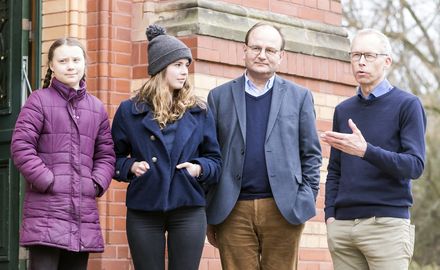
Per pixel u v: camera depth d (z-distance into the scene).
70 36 10.71
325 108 11.98
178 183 8.21
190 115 8.37
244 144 8.62
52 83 8.32
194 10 10.65
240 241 8.67
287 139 8.64
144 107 8.36
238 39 10.91
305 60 11.72
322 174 11.84
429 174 27.59
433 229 28.25
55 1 10.87
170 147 8.25
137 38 10.83
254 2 11.31
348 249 8.50
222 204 8.58
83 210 8.16
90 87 10.66
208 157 8.44
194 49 10.52
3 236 10.76
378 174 8.34
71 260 8.32
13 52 10.98
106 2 10.66
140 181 8.22
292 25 11.66
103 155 8.40
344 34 12.33
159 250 8.28
